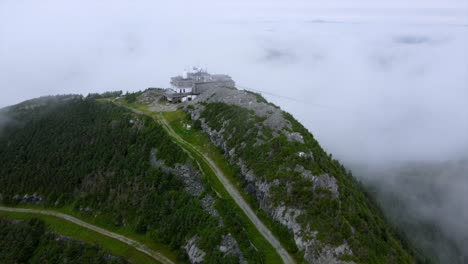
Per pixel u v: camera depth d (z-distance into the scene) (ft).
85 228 303.07
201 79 513.04
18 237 310.04
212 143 340.59
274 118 313.73
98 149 362.12
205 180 279.49
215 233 226.58
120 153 343.67
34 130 428.15
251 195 268.21
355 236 211.20
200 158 318.45
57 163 372.58
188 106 420.77
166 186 290.15
